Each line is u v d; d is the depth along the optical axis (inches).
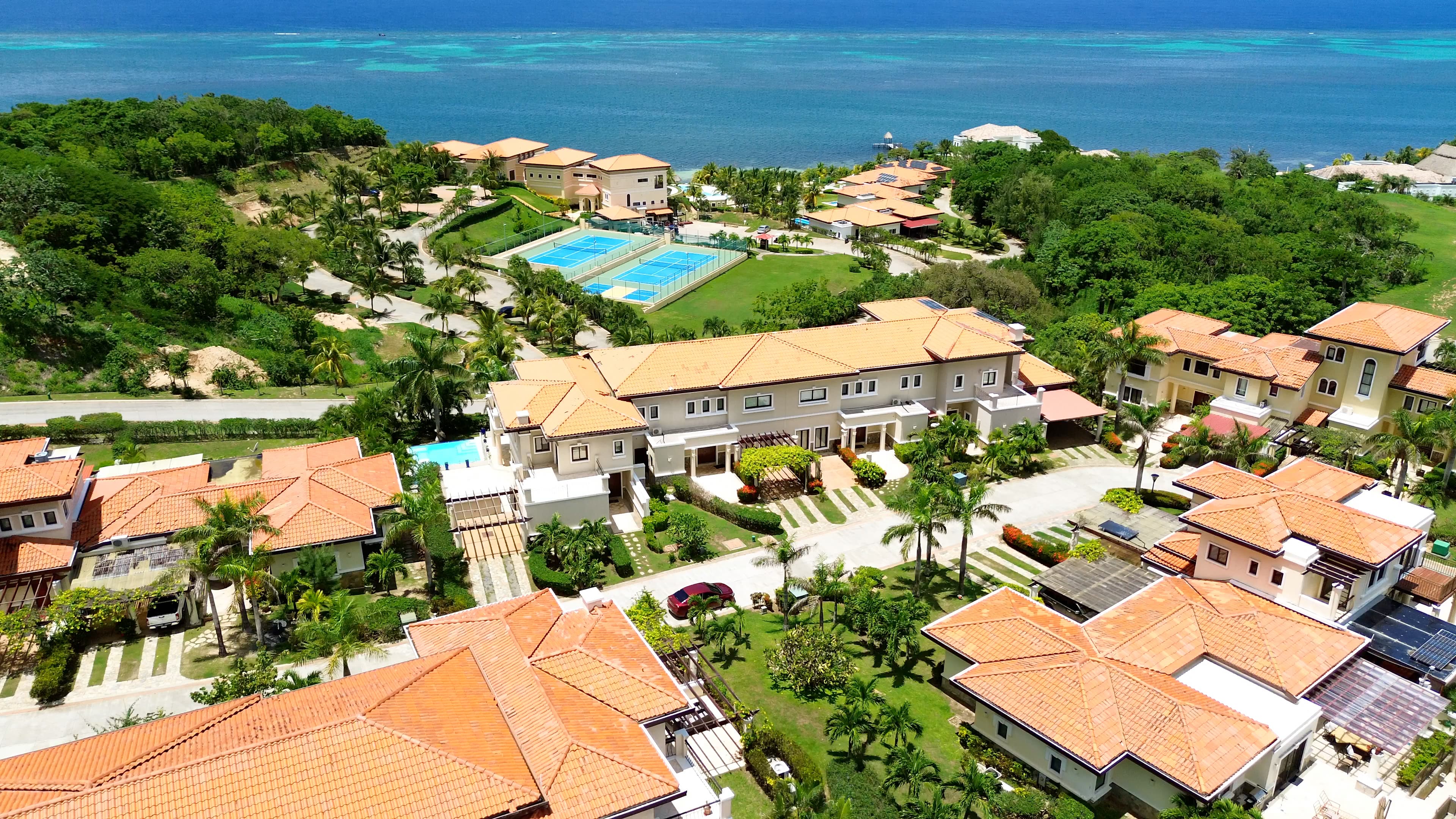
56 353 3280.0
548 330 4296.3
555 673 1471.5
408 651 1935.3
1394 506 2123.5
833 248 6112.2
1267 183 6811.0
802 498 2689.5
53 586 1988.2
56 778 1205.7
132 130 5910.4
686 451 2716.5
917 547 2299.5
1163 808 1503.4
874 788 1565.0
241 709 1373.0
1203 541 2086.6
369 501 2289.6
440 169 7190.0
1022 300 4463.6
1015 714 1588.3
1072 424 3221.0
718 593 2128.4
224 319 3954.2
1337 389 2967.5
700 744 1674.5
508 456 2714.1
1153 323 3366.1
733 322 4601.4
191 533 1870.1
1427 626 1939.0
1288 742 1566.2
